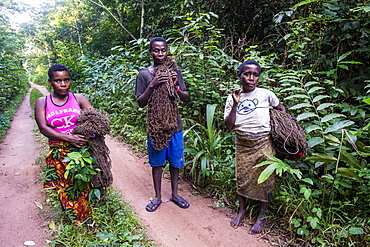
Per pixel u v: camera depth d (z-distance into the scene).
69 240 2.12
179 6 6.40
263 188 2.37
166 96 2.48
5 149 5.08
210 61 3.72
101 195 2.53
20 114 9.93
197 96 4.07
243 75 2.34
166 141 2.55
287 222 2.40
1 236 2.22
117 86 6.78
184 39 4.15
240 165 2.46
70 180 2.26
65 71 2.25
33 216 2.55
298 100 3.08
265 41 4.73
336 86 2.96
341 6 3.02
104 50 11.68
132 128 5.45
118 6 9.84
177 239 2.29
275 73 3.65
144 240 2.23
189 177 3.50
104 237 2.01
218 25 5.39
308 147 2.36
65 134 2.22
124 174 3.68
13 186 3.27
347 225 2.24
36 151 4.83
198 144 3.53
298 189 2.69
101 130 2.26
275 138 2.30
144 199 2.98
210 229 2.44
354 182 2.52
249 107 2.37
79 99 2.44
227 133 3.71
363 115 2.57
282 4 4.46
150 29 8.16
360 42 2.97
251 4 4.99
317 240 2.11
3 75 7.09
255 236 2.34
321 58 3.17
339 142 2.27
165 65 2.54
